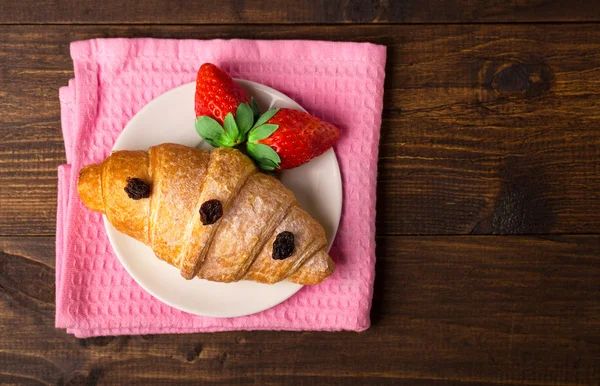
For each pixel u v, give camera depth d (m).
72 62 0.58
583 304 0.59
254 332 0.59
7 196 0.58
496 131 0.59
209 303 0.55
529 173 0.59
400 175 0.59
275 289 0.56
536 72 0.59
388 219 0.59
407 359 0.59
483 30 0.59
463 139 0.59
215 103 0.53
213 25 0.58
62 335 0.59
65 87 0.58
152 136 0.56
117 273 0.57
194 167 0.52
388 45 0.59
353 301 0.58
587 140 0.59
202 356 0.59
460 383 0.59
